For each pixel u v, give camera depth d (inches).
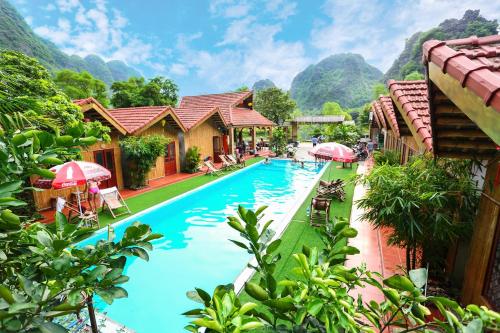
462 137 149.1
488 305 140.2
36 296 51.8
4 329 47.0
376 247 267.7
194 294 68.5
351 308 59.3
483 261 151.2
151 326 201.5
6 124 72.0
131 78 1467.8
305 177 719.1
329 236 79.9
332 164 812.6
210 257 302.8
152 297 234.2
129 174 526.0
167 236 357.1
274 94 1624.0
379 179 183.5
